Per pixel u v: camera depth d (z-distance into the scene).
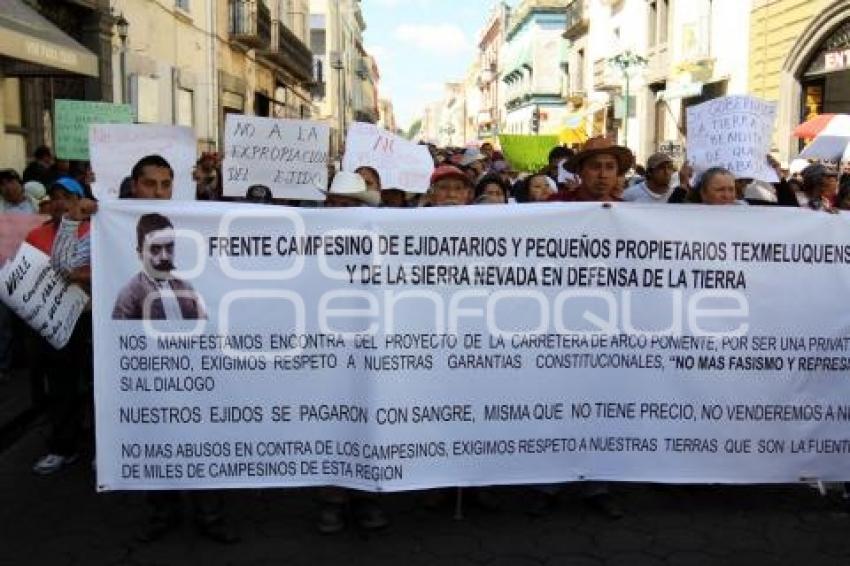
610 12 35.28
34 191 9.47
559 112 52.00
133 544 4.49
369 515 4.61
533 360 4.56
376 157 8.23
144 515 4.87
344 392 4.48
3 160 11.85
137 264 4.37
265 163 7.70
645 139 29.78
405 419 4.47
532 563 4.25
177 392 4.43
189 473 4.45
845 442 4.74
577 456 4.63
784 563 4.25
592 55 38.34
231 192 7.71
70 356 5.59
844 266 4.67
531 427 4.58
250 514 4.88
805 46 18.53
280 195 7.75
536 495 4.82
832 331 4.69
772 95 20.20
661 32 28.31
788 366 4.69
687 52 25.38
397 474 4.47
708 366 4.65
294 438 4.48
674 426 4.66
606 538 4.54
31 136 13.31
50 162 11.41
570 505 4.98
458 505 4.77
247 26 25.83
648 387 4.64
